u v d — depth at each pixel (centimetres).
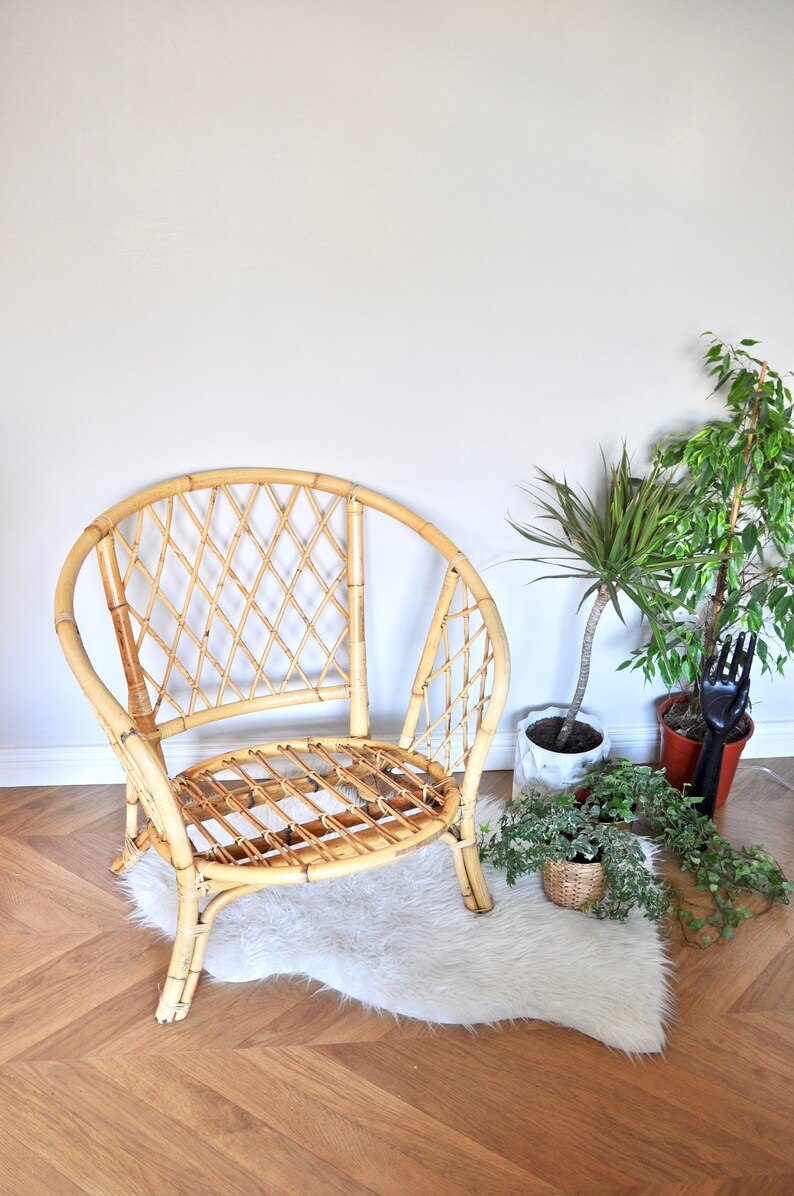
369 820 179
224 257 194
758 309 213
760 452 201
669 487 212
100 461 208
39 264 191
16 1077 160
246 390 205
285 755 203
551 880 195
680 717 236
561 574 226
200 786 229
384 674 236
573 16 187
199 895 165
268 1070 163
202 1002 176
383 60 185
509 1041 170
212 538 217
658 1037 168
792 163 203
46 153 184
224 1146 150
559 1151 150
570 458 220
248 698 213
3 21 175
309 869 164
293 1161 148
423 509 220
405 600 228
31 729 232
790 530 212
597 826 190
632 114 195
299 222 193
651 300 209
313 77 184
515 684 242
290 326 201
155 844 173
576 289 206
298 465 212
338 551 211
